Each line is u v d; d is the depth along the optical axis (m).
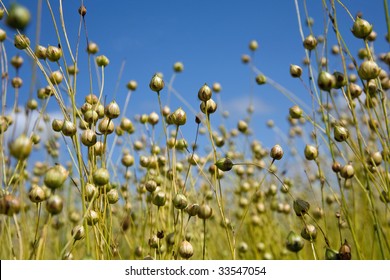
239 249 0.50
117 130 0.44
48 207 0.28
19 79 0.38
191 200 0.44
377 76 0.33
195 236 0.46
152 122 0.43
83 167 0.34
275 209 0.52
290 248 0.33
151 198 0.38
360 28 0.33
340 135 0.35
